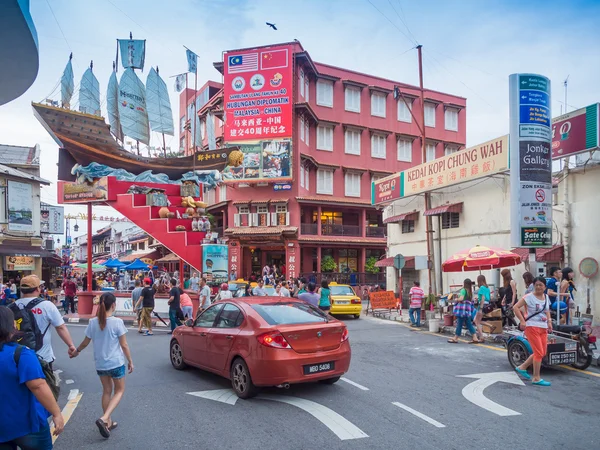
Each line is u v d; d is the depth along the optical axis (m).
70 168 19.73
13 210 27.84
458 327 11.51
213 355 7.16
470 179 16.27
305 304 7.38
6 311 3.16
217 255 19.02
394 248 23.27
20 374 3.05
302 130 31.98
